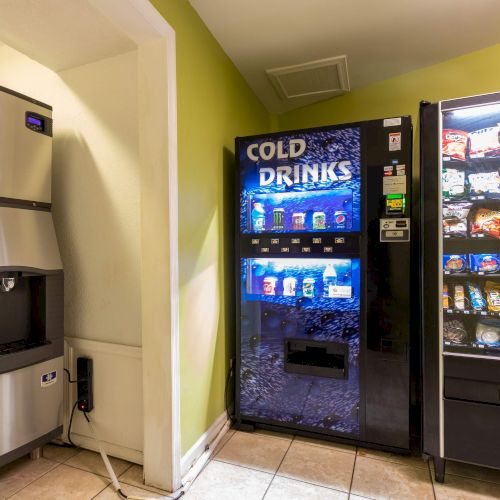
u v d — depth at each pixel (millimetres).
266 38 1960
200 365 1755
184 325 1605
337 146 1803
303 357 1940
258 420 1947
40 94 1835
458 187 1559
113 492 1454
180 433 1529
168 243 1465
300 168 1869
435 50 2141
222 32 1899
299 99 2668
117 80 1658
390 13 1779
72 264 1767
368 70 2334
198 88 1760
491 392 1459
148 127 1489
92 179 1716
